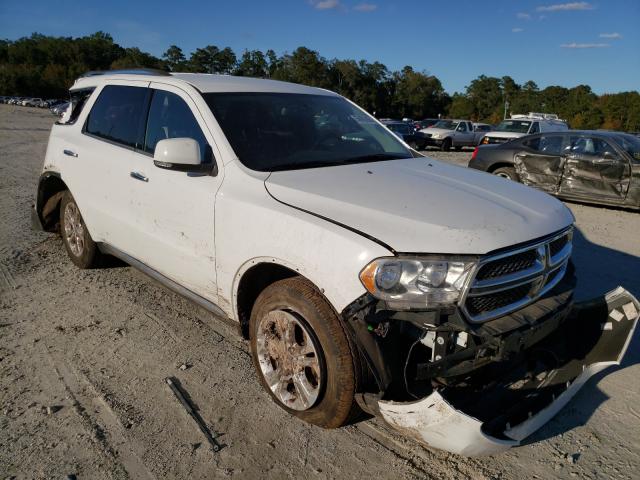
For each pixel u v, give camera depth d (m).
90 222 4.53
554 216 2.82
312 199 2.76
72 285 4.71
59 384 3.18
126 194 3.90
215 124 3.31
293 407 2.82
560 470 2.55
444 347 2.30
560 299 2.72
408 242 2.35
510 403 2.70
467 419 2.13
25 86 93.12
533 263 2.59
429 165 3.58
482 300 2.40
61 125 5.08
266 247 2.77
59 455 2.59
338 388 2.54
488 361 2.41
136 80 4.17
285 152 3.34
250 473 2.50
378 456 2.63
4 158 13.18
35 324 3.96
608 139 8.96
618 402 3.10
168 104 3.72
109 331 3.86
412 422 2.29
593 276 5.34
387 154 3.73
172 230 3.49
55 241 5.99
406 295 2.31
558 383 2.91
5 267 5.13
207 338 3.79
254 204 2.88
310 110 3.84
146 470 2.51
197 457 2.60
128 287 4.68
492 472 2.53
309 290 2.64
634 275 5.40
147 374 3.31
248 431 2.80
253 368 3.41
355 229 2.48
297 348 2.75
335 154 3.51
